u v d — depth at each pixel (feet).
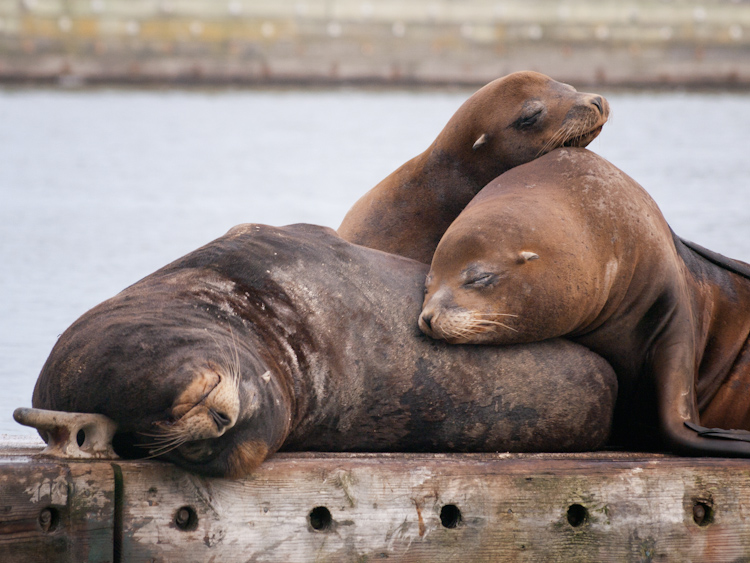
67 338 60.08
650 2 602.85
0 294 136.98
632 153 293.84
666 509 63.87
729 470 64.75
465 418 67.72
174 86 618.85
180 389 55.52
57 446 57.98
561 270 68.39
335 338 65.46
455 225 71.05
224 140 357.61
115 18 609.42
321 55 628.28
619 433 76.74
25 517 55.47
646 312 73.41
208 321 61.21
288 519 59.31
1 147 327.26
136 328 58.39
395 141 350.64
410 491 61.11
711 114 426.51
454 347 67.87
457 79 630.33
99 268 154.92
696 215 189.47
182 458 57.41
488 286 67.62
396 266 71.26
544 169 75.56
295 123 415.03
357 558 60.23
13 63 600.39
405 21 625.41
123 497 57.06
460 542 61.62
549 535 62.64
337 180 263.29
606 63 612.70
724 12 603.26
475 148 83.97
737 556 64.49
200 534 57.98
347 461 60.95
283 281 65.57
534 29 617.62
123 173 276.62
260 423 58.80
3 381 101.50
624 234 71.97
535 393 68.64
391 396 66.54
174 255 164.96
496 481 62.28
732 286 82.28
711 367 80.12
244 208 215.92
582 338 73.72
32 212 208.85
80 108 468.34
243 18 621.31
